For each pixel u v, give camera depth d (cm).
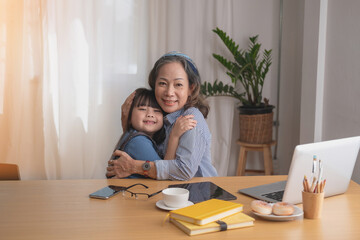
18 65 335
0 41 332
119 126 354
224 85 360
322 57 300
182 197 148
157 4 354
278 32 376
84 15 335
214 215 133
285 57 377
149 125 216
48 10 330
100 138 351
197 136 196
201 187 175
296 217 145
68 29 333
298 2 364
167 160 192
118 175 197
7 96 338
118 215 145
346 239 126
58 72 335
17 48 334
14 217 143
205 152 211
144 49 358
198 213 133
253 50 341
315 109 306
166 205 150
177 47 357
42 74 336
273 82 382
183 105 216
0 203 158
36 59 336
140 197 165
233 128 385
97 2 337
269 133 352
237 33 378
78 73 337
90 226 135
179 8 353
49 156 344
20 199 163
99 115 349
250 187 178
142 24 355
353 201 165
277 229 133
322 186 144
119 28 346
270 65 380
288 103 381
